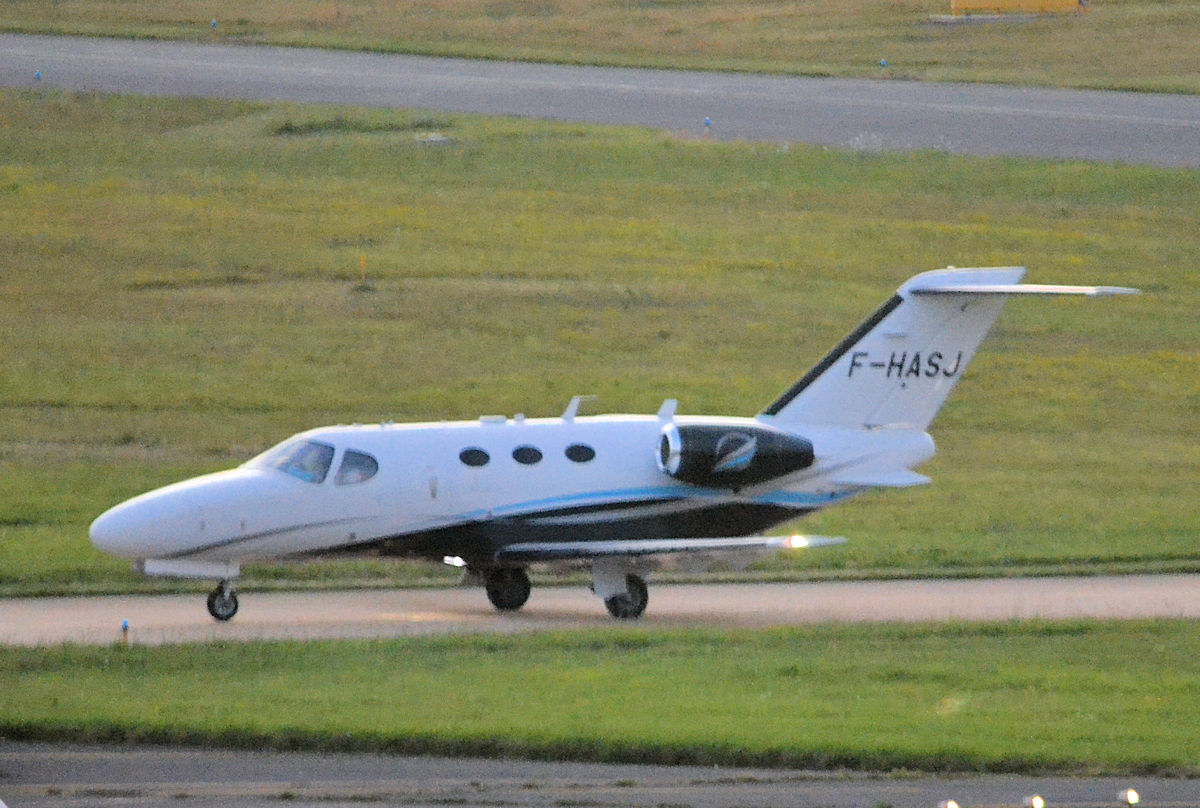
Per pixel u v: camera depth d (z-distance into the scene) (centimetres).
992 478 13688
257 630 8431
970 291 9469
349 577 10238
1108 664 7756
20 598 9388
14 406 14600
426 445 8975
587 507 9069
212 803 5575
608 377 16088
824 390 9600
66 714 6456
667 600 9631
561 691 6944
